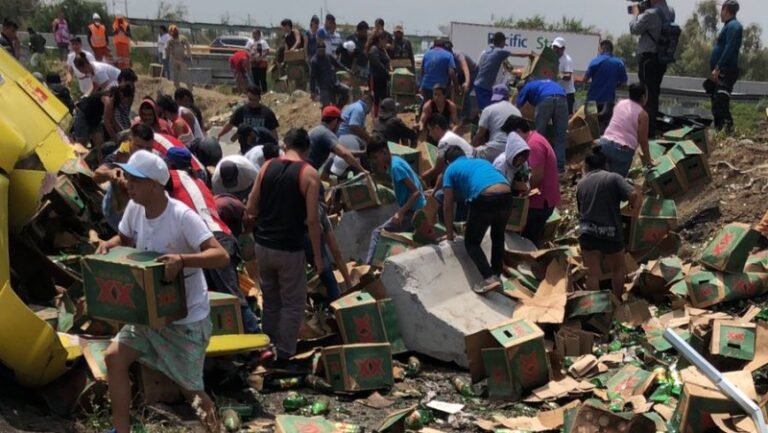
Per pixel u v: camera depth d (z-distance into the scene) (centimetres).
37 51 2423
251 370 626
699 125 1157
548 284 760
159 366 450
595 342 721
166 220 438
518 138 835
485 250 807
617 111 1000
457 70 1427
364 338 664
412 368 663
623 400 586
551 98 1100
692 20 3931
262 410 579
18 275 648
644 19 1162
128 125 1077
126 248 445
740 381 505
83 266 432
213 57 2778
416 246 789
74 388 509
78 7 4000
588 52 2189
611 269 798
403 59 1669
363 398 617
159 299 420
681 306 784
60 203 745
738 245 772
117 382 440
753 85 2559
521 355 616
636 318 751
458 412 589
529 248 853
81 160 845
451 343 670
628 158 988
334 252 725
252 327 637
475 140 1020
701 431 492
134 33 3569
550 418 559
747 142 1066
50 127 690
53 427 473
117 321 429
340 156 894
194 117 1049
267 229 612
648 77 1180
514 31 2123
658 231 888
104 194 821
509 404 610
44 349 488
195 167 744
